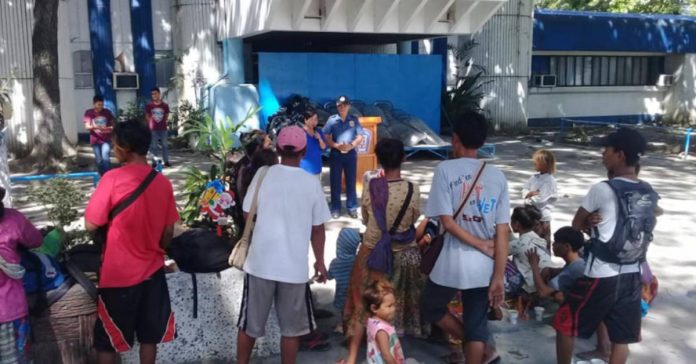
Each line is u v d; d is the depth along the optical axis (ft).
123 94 57.11
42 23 41.19
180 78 56.39
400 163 15.79
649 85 85.87
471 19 53.36
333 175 29.89
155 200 13.08
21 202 32.73
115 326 12.94
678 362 16.15
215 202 16.71
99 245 14.87
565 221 30.19
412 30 51.11
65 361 14.06
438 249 13.89
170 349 15.46
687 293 20.95
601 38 77.15
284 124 30.27
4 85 45.37
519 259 18.92
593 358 16.10
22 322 12.60
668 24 81.20
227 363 15.74
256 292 13.80
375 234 15.67
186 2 55.62
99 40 55.01
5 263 12.05
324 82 51.80
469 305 13.56
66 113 51.44
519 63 69.92
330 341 17.04
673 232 28.73
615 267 13.33
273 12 44.57
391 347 13.74
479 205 13.32
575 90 80.48
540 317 18.53
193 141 52.13
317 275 14.61
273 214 13.75
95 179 27.63
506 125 70.28
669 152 58.03
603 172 45.60
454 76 70.44
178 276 15.43
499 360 15.83
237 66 53.31
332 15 46.32
